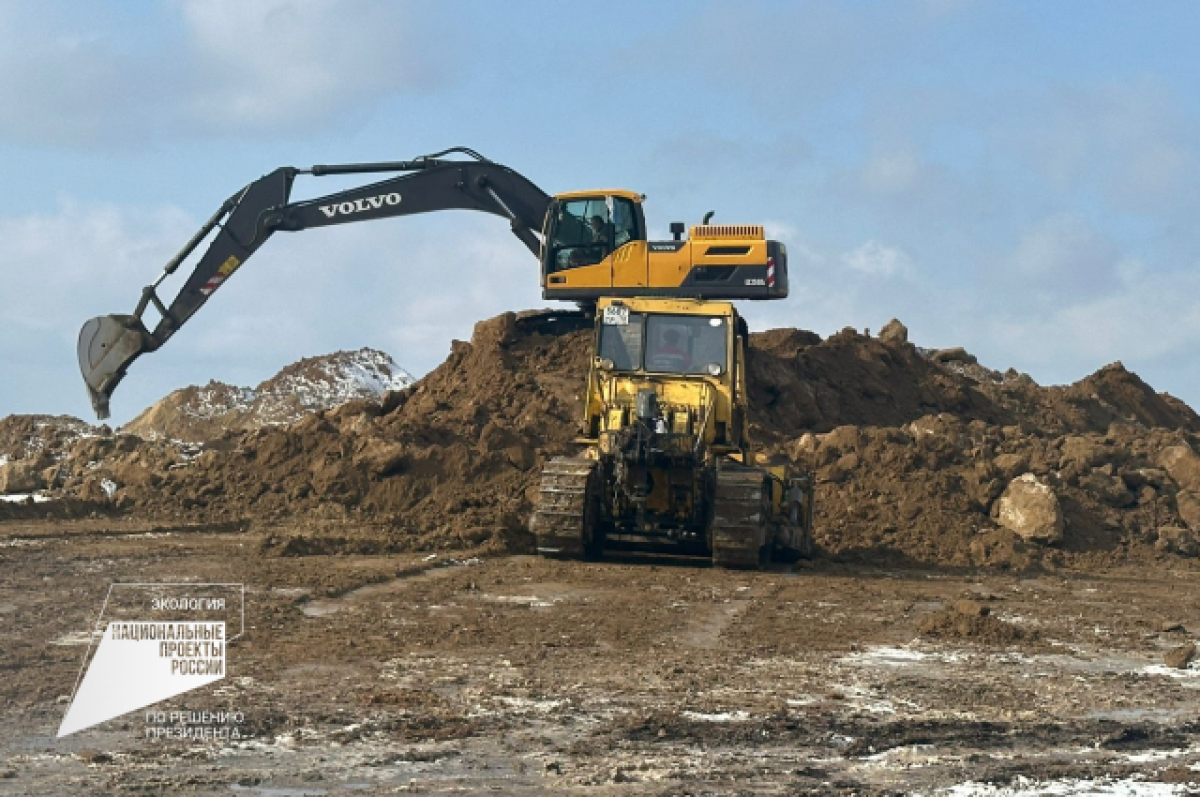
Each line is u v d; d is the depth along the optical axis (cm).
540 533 1938
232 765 828
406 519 2322
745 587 1755
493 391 2948
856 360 3509
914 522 2453
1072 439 2948
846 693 1100
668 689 1088
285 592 1546
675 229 2789
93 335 2856
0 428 3159
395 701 1004
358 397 4175
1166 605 1825
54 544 1966
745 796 781
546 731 933
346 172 3045
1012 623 1559
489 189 3044
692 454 1897
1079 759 902
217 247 2944
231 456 2586
